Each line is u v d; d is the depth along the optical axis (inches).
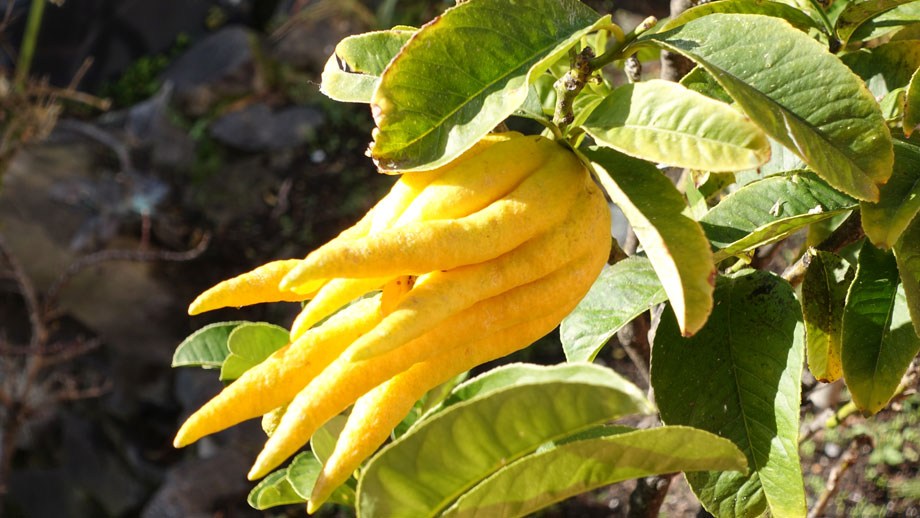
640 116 23.7
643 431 23.3
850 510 73.9
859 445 56.4
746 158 22.6
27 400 103.3
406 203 23.9
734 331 27.8
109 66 162.4
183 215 141.0
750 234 27.3
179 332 136.5
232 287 23.7
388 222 23.9
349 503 31.5
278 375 23.1
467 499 23.6
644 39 25.2
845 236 30.8
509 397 22.8
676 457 23.9
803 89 24.5
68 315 142.4
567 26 25.0
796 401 26.9
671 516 75.4
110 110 157.5
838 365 31.2
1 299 137.6
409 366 23.1
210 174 145.6
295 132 149.1
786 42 24.7
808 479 77.9
